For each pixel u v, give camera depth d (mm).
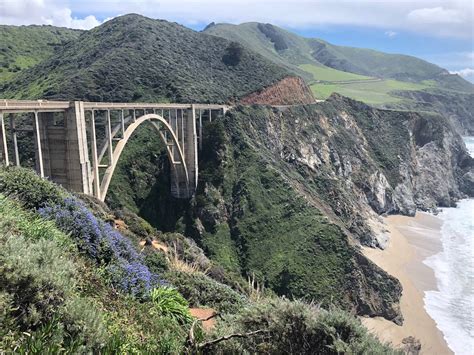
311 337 7070
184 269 16875
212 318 11961
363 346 6703
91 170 31734
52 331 4926
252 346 7047
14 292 5152
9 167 12320
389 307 40031
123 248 12258
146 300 9703
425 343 34531
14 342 4445
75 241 9930
